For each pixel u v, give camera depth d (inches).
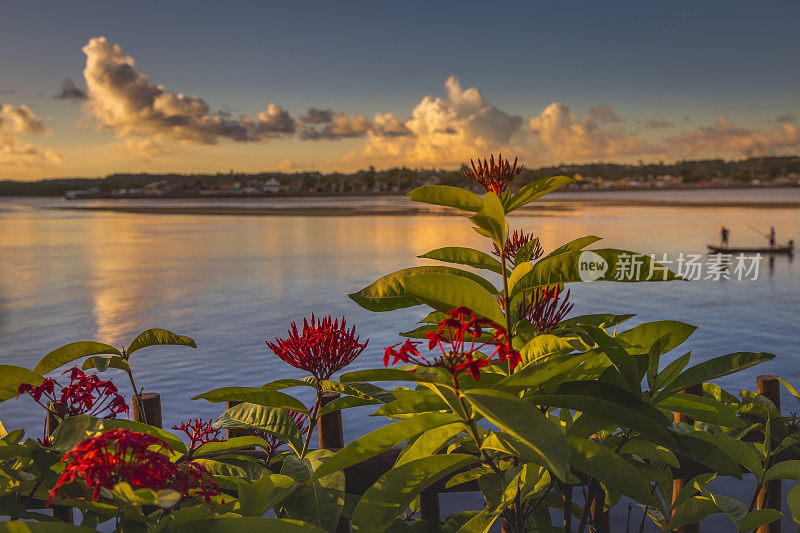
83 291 1145.4
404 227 3218.5
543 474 64.6
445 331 59.5
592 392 63.3
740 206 5457.7
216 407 461.4
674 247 1849.2
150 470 47.8
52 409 73.2
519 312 65.6
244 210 6166.3
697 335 702.5
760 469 70.2
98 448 46.1
